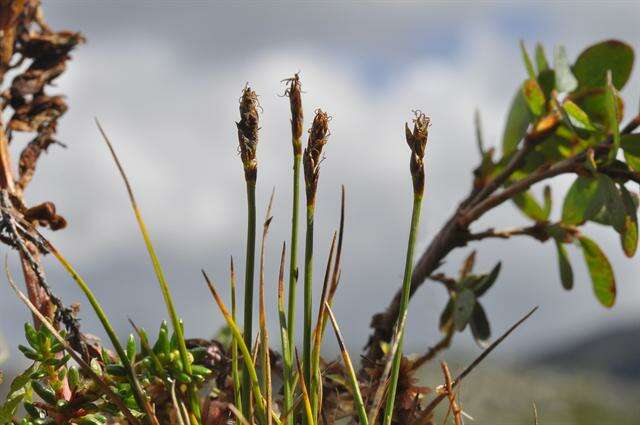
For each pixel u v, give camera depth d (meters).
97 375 0.43
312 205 0.43
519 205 0.62
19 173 0.50
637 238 0.55
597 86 0.61
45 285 0.45
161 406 0.43
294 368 0.44
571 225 0.58
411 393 0.48
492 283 0.57
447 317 0.57
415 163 0.42
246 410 0.43
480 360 0.44
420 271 0.56
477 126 0.63
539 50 0.61
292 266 0.43
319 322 0.43
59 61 0.52
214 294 0.42
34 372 0.44
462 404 0.46
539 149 0.61
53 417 0.44
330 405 0.48
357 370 0.51
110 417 0.46
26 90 0.51
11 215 0.46
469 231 0.57
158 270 0.42
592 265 0.59
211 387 0.48
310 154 0.43
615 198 0.55
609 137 0.57
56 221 0.49
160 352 0.42
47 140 0.51
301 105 0.43
